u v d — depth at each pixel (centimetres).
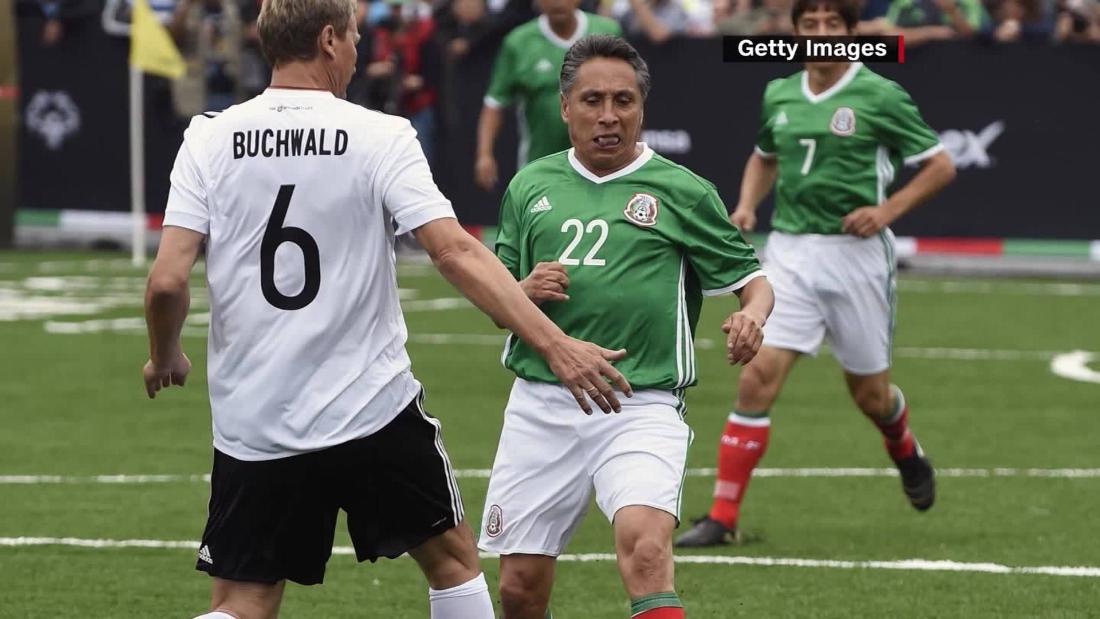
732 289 1691
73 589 2177
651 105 6075
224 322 1487
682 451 1645
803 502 2736
